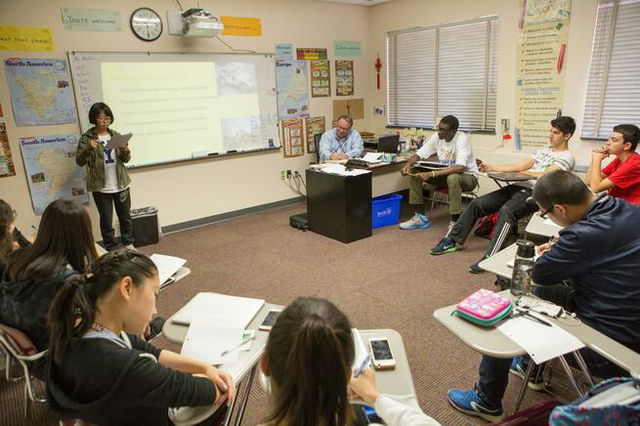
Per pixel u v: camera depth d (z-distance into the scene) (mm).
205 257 4027
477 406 1963
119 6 4086
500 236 3562
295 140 5555
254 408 2092
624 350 1353
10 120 3748
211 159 4910
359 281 3426
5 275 1637
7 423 2045
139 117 4355
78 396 1051
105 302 1106
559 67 4258
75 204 1681
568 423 854
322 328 744
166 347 2609
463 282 3354
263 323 1542
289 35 5246
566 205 1708
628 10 3758
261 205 5438
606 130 4098
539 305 1589
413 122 5891
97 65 4051
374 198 4809
